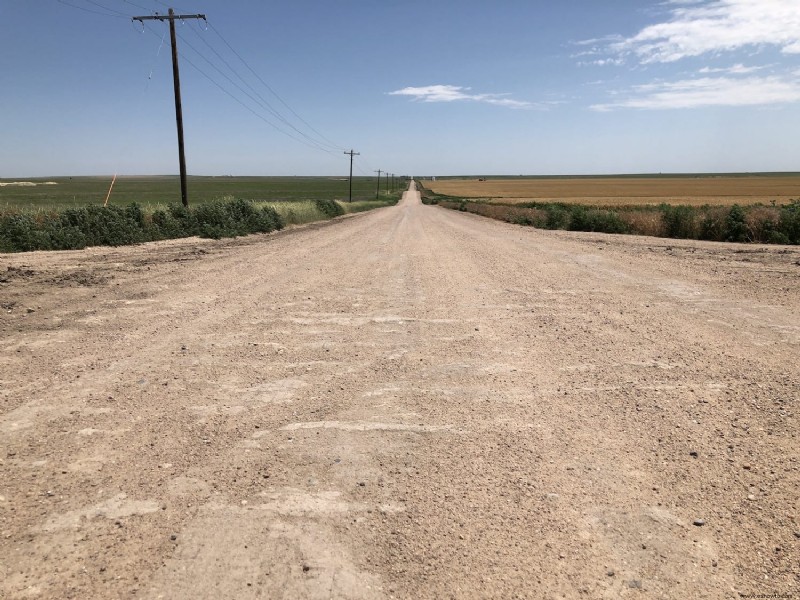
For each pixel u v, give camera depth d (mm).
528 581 2463
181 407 4430
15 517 2918
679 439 3850
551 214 30250
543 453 3676
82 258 14062
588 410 4383
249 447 3764
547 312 7844
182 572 2504
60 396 4609
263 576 2480
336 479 3348
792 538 2750
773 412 4266
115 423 4109
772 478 3312
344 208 52531
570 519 2934
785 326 6863
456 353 5926
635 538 2770
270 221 26188
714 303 8305
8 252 15242
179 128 23359
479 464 3533
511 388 4883
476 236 22438
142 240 19156
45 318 7332
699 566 2559
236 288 9766
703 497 3131
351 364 5562
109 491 3188
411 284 10281
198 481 3311
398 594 2379
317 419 4234
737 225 19828
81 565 2549
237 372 5293
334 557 2615
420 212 56000
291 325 7133
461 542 2738
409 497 3150
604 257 14219
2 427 4004
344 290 9633
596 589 2414
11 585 2410
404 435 3965
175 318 7434
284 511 3000
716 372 5207
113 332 6660
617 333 6656
